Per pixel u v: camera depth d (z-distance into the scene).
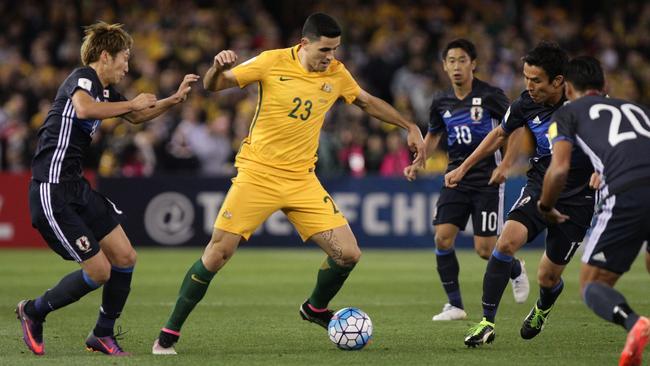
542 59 24.67
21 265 48.78
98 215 23.97
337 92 24.84
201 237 58.94
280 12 86.19
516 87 72.88
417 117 70.69
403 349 24.94
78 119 23.39
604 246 20.67
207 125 65.31
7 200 58.56
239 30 78.12
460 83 32.06
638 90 79.62
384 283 41.78
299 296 37.31
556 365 22.45
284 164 24.28
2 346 25.47
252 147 24.42
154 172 60.72
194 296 23.89
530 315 26.39
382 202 58.94
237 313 32.44
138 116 24.45
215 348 25.22
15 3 77.00
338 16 82.50
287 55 24.25
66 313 32.28
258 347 25.38
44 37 73.31
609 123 21.00
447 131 32.72
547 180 21.09
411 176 26.73
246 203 24.08
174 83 65.94
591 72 21.84
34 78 67.69
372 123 65.56
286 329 28.69
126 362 22.84
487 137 27.39
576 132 21.23
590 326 29.05
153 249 58.50
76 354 24.22
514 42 80.38
